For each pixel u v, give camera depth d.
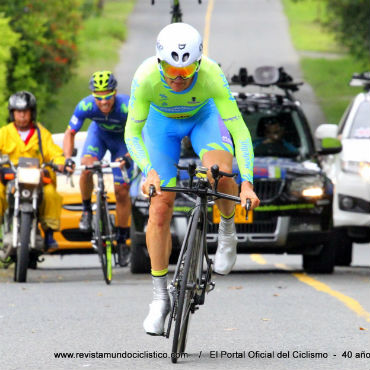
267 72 43.84
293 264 49.25
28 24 89.56
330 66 161.88
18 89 87.62
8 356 23.70
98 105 38.28
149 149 25.03
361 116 49.09
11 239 39.69
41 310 30.98
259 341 25.70
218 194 23.02
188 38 22.64
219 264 24.89
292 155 42.84
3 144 39.81
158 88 23.89
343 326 27.94
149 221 24.05
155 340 25.84
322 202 40.78
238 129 24.55
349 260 48.09
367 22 140.12
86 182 39.66
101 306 31.92
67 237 47.06
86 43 169.88
